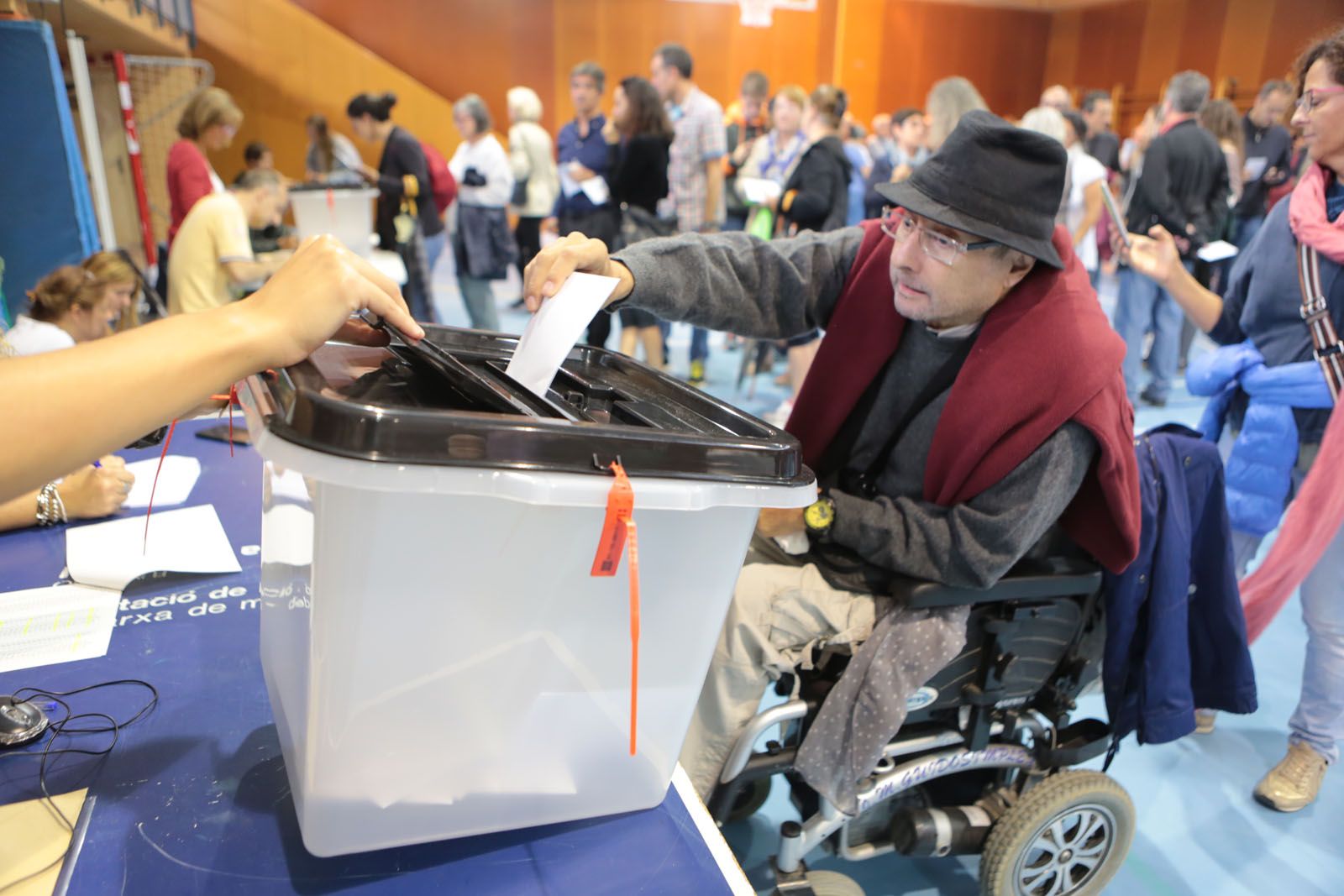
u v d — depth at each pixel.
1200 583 1.57
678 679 0.69
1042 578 1.34
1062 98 6.13
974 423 1.28
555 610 0.61
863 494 1.50
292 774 0.70
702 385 4.80
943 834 1.46
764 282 1.47
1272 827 1.90
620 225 4.19
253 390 0.64
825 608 1.35
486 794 0.68
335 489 0.52
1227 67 9.27
